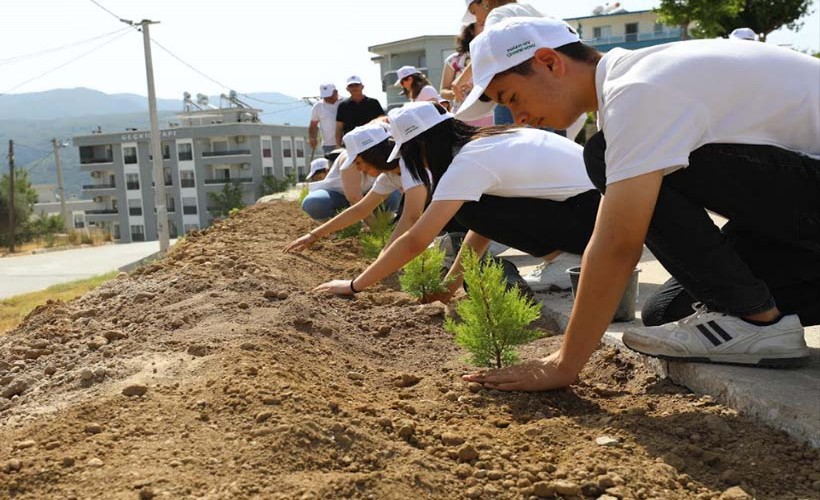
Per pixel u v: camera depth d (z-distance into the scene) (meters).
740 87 2.37
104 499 1.79
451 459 2.16
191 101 94.56
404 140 3.86
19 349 3.51
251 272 4.66
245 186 81.31
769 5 16.56
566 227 3.94
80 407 2.41
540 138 3.91
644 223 2.33
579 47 2.57
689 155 2.46
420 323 3.92
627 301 3.59
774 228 2.54
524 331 2.97
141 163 85.25
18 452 2.11
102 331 3.76
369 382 2.99
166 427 2.22
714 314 2.70
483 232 4.11
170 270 5.02
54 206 123.06
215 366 2.76
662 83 2.29
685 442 2.30
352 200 6.74
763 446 2.23
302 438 2.09
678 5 14.86
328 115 12.30
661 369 2.90
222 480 1.88
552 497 1.97
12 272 26.75
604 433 2.38
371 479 1.93
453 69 7.12
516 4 5.11
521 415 2.54
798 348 2.62
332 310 4.02
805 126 2.44
